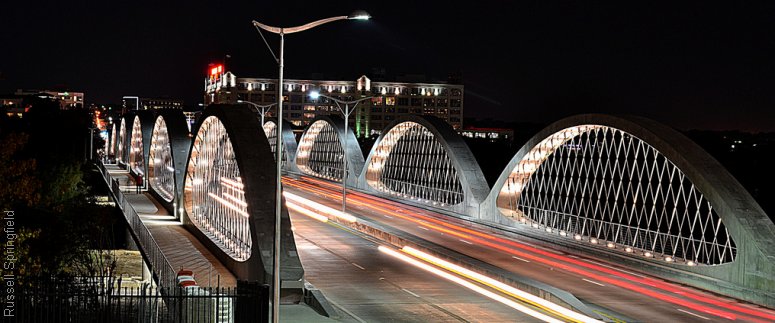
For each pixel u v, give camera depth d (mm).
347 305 30312
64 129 93688
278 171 23500
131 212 51250
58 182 51875
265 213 33000
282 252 31578
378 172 91125
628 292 34344
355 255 44250
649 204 106000
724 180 37031
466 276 37688
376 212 69938
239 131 37688
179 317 22016
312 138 120938
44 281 28625
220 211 45125
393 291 33438
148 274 39375
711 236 82750
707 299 33219
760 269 32781
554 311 29531
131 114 140500
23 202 35375
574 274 39000
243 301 23406
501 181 58656
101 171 110438
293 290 30375
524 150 56344
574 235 49969
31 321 22750
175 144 63688
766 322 28734
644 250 43000
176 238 49000
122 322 23781
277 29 24406
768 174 109562
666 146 40750
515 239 53531
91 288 25438
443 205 70062
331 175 113188
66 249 37312
